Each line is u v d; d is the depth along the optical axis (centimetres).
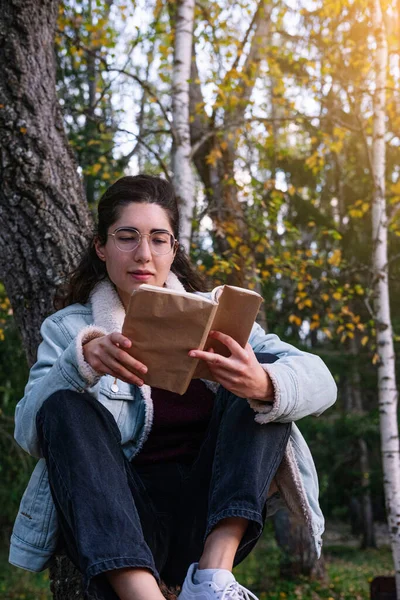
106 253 211
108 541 160
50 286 285
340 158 1249
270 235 856
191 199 646
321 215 1234
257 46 852
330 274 823
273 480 202
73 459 168
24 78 301
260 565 1094
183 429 206
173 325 167
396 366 1311
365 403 1838
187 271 247
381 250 754
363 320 1280
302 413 186
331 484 1425
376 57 779
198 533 195
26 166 292
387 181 999
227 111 792
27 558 198
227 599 161
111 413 197
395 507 717
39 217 289
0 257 292
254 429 181
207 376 179
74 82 811
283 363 193
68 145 310
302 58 828
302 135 1258
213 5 828
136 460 202
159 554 192
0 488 917
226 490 174
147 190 209
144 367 171
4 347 903
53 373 177
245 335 176
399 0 779
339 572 1239
